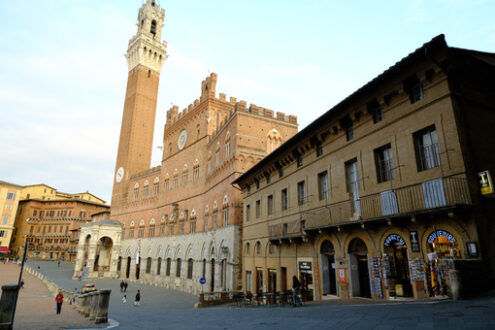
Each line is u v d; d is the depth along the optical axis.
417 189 15.19
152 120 96.06
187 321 16.02
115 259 79.12
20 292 48.88
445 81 14.62
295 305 18.84
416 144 15.94
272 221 29.88
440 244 13.92
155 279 66.81
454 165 13.79
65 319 19.58
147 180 79.69
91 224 78.31
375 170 18.03
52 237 120.94
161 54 102.00
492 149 14.91
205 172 57.12
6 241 108.31
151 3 104.62
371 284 17.38
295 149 26.03
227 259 41.09
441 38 13.50
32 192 129.75
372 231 17.62
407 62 15.43
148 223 74.94
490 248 12.80
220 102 61.88
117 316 22.27
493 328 7.28
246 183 36.69
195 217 57.84
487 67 15.64
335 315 12.09
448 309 10.07
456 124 13.95
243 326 11.91
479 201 13.18
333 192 21.36
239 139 44.25
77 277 74.56
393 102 17.31
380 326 8.88
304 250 24.12
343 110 20.42
